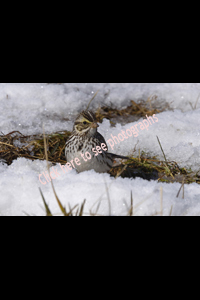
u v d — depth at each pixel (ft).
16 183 16.11
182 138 22.86
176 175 20.40
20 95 29.37
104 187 15.47
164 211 14.94
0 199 15.40
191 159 21.25
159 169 20.97
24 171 17.93
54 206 15.11
